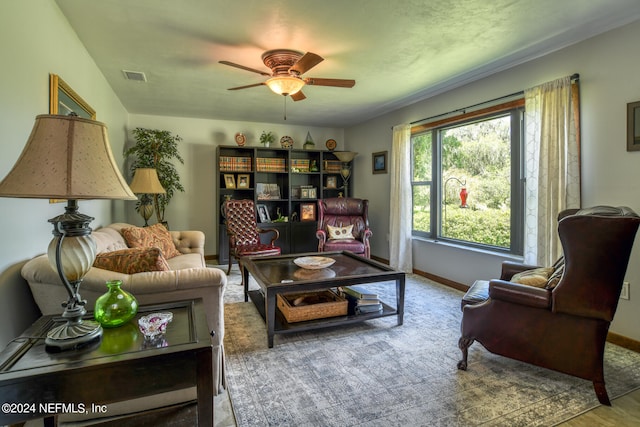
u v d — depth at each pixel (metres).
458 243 3.90
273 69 2.89
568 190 2.65
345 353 2.28
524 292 1.86
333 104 4.61
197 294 1.68
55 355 1.09
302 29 2.43
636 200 2.31
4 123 1.45
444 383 1.92
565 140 2.66
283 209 5.98
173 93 4.03
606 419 1.61
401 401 1.75
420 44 2.68
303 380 1.95
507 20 2.31
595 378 1.72
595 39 2.53
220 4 2.09
